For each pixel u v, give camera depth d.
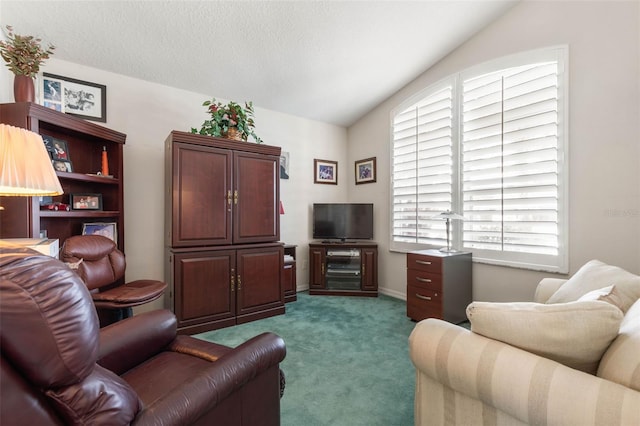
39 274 0.57
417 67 3.28
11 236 1.82
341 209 4.04
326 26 2.49
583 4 2.20
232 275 2.78
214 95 3.30
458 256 2.77
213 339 2.46
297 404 1.62
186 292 2.55
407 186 3.61
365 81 3.43
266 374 1.11
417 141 3.47
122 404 0.67
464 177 2.98
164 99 3.00
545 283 1.90
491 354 0.91
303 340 2.45
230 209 2.82
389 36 2.72
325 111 4.00
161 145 2.98
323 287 3.88
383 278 3.98
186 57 2.64
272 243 3.07
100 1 2.00
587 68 2.19
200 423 0.85
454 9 2.53
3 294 0.52
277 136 3.87
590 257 2.19
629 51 2.00
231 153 2.84
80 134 2.38
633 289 1.32
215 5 2.14
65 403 0.59
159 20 2.21
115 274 2.21
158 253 2.97
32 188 1.33
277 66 2.94
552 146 2.37
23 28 2.12
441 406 1.08
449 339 1.03
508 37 2.63
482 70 2.80
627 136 2.02
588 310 0.87
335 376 1.90
